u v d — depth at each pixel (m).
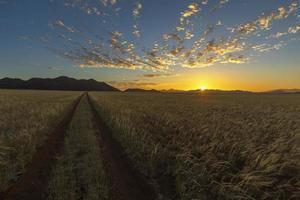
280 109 31.00
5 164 8.41
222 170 8.27
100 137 13.78
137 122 18.05
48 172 8.20
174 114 23.09
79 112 27.08
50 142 12.38
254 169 8.14
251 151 9.45
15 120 17.72
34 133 12.70
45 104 33.78
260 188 7.04
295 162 8.35
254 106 37.66
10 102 38.22
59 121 19.81
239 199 6.38
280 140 10.70
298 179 7.70
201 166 8.22
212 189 7.05
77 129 15.66
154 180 7.94
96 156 9.62
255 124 16.23
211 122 17.55
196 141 11.77
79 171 8.02
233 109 30.98
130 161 9.70
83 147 11.09
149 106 34.47
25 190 6.95
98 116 24.89
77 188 6.81
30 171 8.32
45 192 6.77
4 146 10.09
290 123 16.73
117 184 7.40
